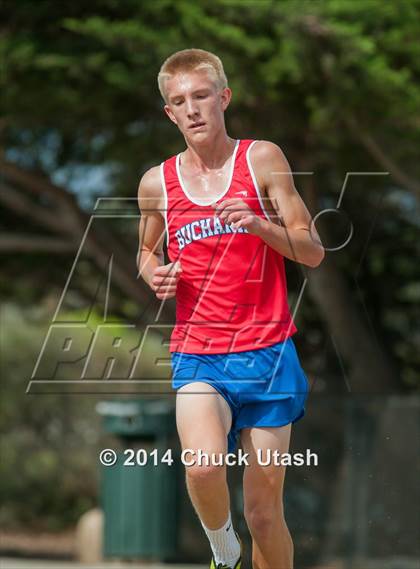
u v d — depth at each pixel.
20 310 42.81
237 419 12.11
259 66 25.34
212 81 11.88
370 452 25.30
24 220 36.19
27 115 28.97
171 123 28.70
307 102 25.77
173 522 26.58
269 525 11.87
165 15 26.48
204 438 11.20
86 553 31.92
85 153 33.62
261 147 11.92
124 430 26.27
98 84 27.12
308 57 25.14
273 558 12.06
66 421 44.91
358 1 25.33
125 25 25.41
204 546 26.77
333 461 25.66
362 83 24.88
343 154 29.09
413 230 34.78
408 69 26.23
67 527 43.81
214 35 25.03
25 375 44.12
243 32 25.16
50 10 27.52
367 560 24.91
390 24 25.94
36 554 36.81
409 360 37.41
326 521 25.45
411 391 35.03
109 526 26.53
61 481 44.97
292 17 24.75
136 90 26.89
